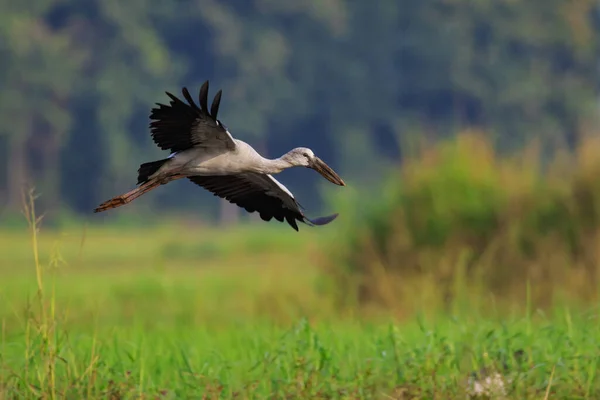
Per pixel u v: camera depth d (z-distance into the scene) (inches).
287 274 682.8
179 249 1357.0
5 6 2102.6
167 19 2274.9
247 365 394.6
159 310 701.9
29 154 2151.8
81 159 2165.4
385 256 656.4
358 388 358.9
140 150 2202.3
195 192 2268.7
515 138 2265.0
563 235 637.9
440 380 366.0
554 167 669.9
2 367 359.6
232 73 2283.5
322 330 483.2
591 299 590.2
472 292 601.9
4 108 2031.3
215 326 600.4
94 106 2140.7
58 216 2074.3
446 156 682.8
